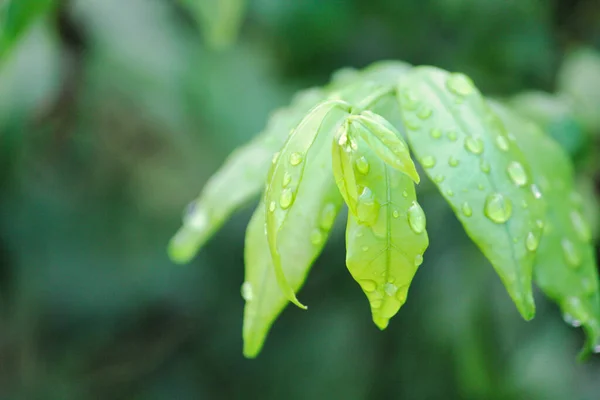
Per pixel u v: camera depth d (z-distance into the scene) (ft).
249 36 1.64
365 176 0.78
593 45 1.45
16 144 1.62
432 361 1.43
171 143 1.76
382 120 0.77
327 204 0.82
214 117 1.70
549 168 0.91
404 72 0.96
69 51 1.57
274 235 0.76
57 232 1.82
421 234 0.77
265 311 0.83
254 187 0.90
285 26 1.58
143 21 1.75
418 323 1.45
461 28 1.49
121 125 1.71
